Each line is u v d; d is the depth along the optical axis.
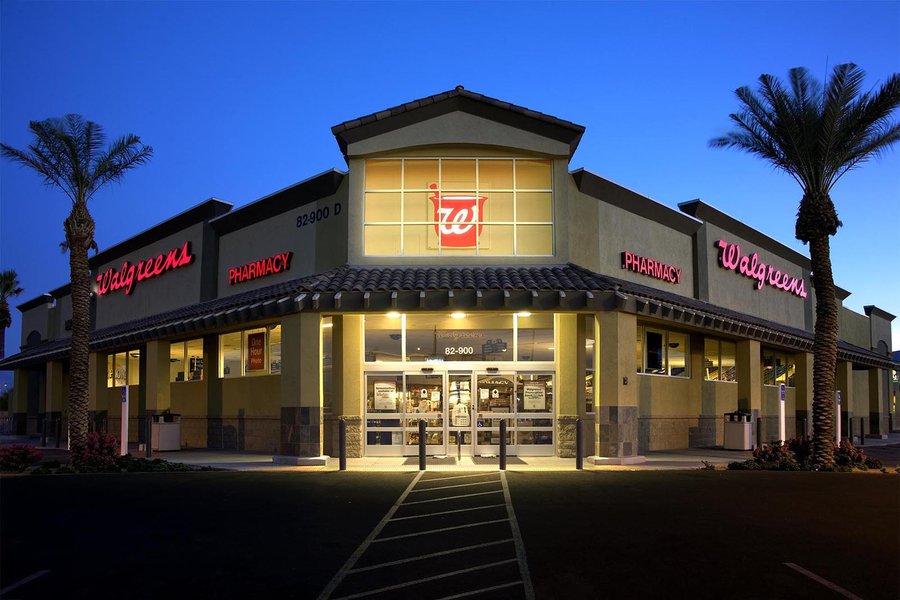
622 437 18.70
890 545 9.38
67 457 23.89
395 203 20.75
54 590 7.50
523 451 20.38
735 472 17.30
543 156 20.89
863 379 43.12
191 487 14.63
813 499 12.98
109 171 21.09
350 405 20.31
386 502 12.67
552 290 18.50
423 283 18.62
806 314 35.81
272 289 21.38
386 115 20.30
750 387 25.83
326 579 7.87
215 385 25.69
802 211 19.78
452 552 9.01
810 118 19.36
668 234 25.45
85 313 20.23
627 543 9.45
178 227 28.64
